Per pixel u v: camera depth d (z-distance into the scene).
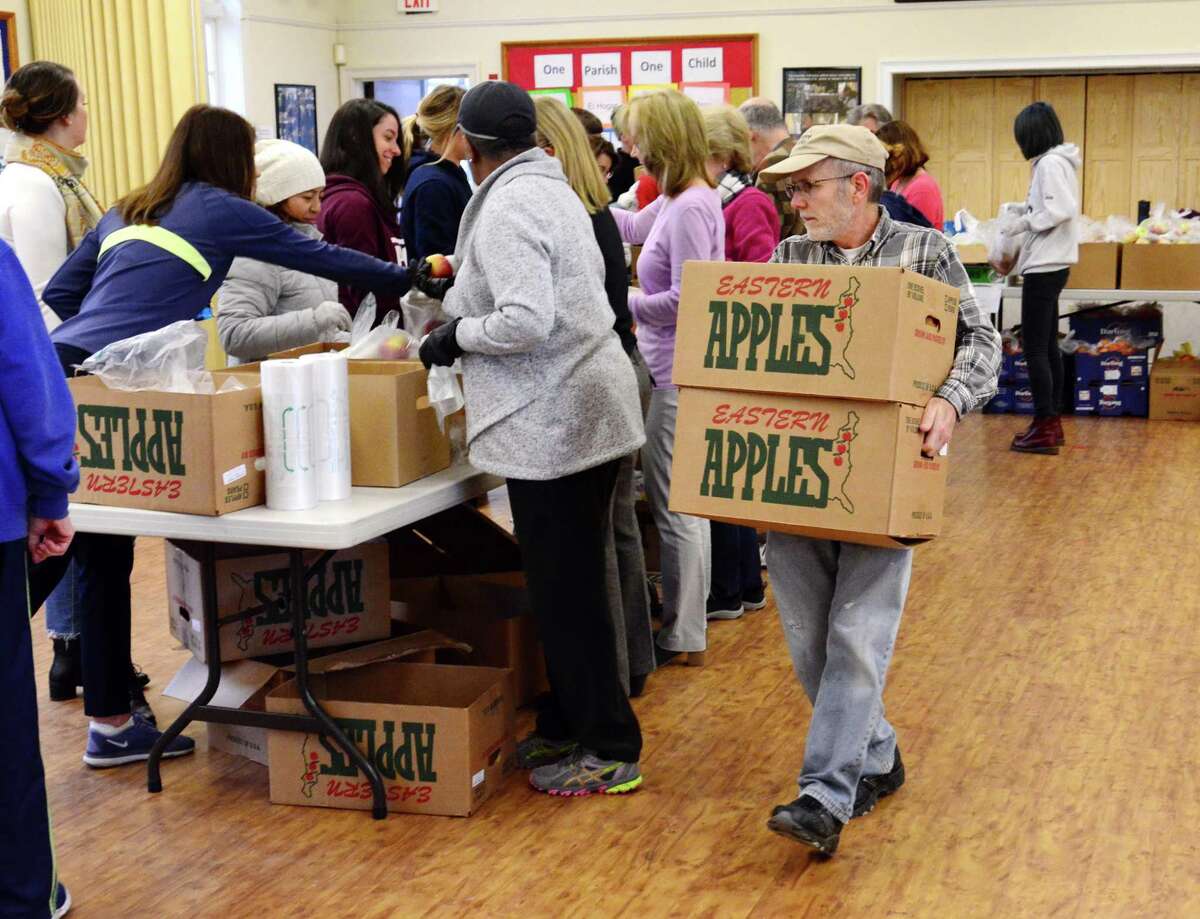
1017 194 10.16
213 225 3.13
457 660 3.55
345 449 2.88
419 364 3.14
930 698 3.60
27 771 2.29
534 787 3.08
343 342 3.56
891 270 2.35
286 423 2.77
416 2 10.29
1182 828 2.83
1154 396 7.70
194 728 3.49
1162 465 6.48
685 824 2.89
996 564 4.88
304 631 2.93
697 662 3.88
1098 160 10.02
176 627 3.36
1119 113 9.92
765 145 4.75
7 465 2.22
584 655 2.96
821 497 2.45
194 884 2.66
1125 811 2.92
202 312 3.21
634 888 2.62
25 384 2.20
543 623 2.97
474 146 2.87
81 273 3.29
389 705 2.93
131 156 6.88
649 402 3.77
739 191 4.03
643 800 3.02
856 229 2.66
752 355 2.47
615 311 3.20
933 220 5.91
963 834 2.82
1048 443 6.84
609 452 2.88
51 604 3.64
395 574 3.81
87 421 2.83
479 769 2.98
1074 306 8.79
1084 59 9.52
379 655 3.14
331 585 3.25
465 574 3.77
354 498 2.91
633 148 3.81
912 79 10.17
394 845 2.81
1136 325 7.89
